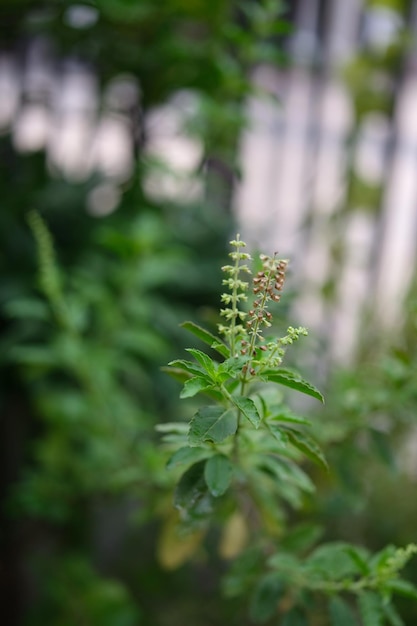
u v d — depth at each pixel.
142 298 1.72
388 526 1.63
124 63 1.82
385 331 1.76
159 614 1.78
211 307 1.92
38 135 2.40
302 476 1.05
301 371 1.53
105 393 1.54
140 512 1.31
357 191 2.10
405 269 2.18
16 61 2.33
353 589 1.04
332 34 2.34
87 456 1.62
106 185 1.95
